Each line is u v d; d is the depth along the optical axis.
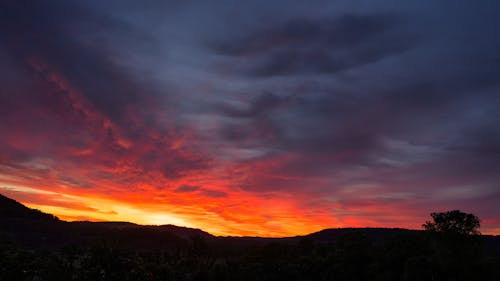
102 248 84.38
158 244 163.75
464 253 106.00
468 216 108.56
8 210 190.25
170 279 92.88
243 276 111.94
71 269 76.81
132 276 81.50
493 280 100.88
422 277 100.56
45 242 140.12
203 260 118.12
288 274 118.31
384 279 111.06
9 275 70.25
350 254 124.19
